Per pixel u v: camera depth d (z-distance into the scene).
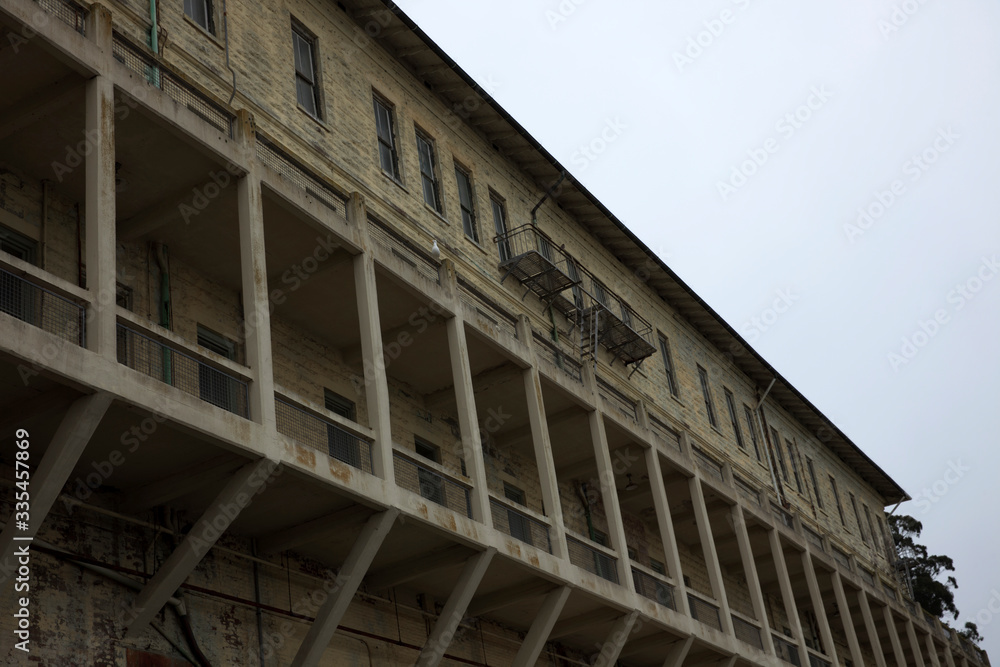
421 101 25.19
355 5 23.39
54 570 13.19
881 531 47.97
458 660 19.39
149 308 15.91
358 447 16.11
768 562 31.12
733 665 23.66
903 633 37.88
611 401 24.94
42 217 14.79
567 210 30.38
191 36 18.69
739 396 38.06
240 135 15.40
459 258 24.11
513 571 18.16
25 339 11.16
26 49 12.91
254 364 14.05
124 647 13.59
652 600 21.39
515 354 20.12
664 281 33.84
